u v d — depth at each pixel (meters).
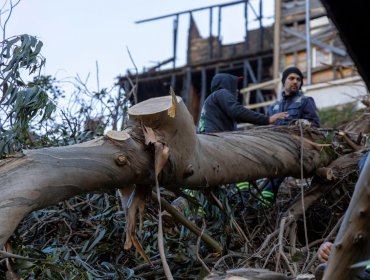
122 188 2.94
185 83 14.90
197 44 16.06
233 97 4.77
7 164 2.50
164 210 3.66
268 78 14.55
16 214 2.37
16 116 3.04
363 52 2.21
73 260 3.11
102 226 3.61
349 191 4.39
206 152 3.37
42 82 4.05
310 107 5.12
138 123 2.94
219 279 2.65
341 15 2.12
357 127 5.52
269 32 15.20
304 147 4.21
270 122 4.65
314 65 12.91
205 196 3.60
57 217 3.72
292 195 4.70
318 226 4.49
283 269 3.50
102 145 2.77
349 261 2.00
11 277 2.67
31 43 3.09
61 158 2.59
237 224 3.87
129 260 3.64
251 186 4.48
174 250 3.65
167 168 2.97
